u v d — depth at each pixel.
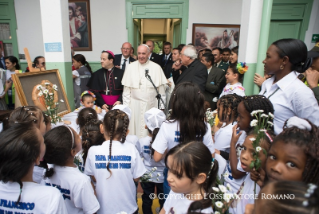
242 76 2.79
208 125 1.59
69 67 3.01
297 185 0.57
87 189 1.27
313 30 5.40
